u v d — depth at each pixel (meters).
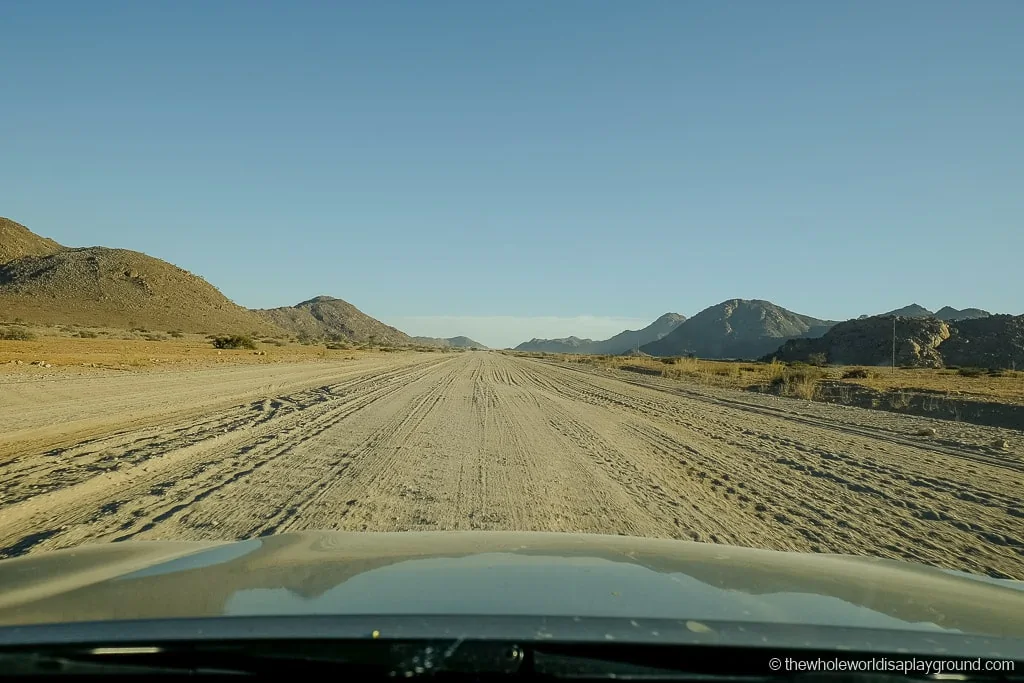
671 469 12.93
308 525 7.80
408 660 2.20
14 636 2.32
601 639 2.27
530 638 2.28
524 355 164.38
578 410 23.94
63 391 21.22
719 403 29.59
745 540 8.00
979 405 28.39
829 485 11.99
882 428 21.38
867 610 2.94
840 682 2.28
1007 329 107.00
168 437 13.73
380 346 190.25
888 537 8.54
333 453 12.88
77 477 9.81
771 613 2.79
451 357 111.56
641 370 71.56
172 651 2.23
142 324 142.75
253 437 14.45
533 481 11.01
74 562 3.66
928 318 117.00
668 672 2.27
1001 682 2.35
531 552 3.86
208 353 58.62
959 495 11.49
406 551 3.84
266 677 2.25
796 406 29.02
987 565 7.45
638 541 4.47
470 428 17.55
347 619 2.45
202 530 7.48
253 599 2.79
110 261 162.75
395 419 18.67
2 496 8.62
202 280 185.00
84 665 2.23
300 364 49.84
